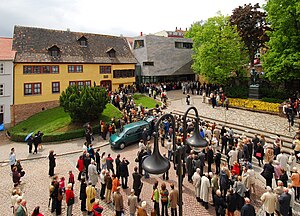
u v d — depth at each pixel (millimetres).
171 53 46844
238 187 11227
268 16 27203
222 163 15992
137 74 45375
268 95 30797
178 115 26062
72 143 22750
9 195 13367
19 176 13805
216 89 36562
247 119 23641
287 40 25328
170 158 16812
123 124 23547
